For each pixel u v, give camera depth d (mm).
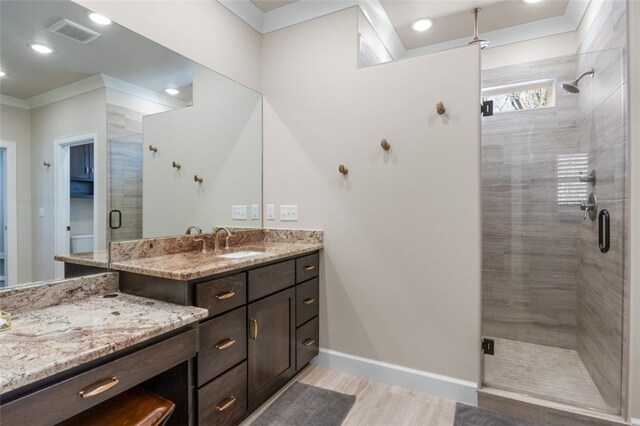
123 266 1603
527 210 2674
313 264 2365
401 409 1919
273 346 1960
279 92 2592
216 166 2342
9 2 1356
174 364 1252
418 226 2121
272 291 1957
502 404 1899
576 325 2535
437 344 2076
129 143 1820
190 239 2178
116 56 1718
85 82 1609
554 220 2607
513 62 2783
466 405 1968
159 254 1978
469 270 1991
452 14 2559
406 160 2148
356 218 2307
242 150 2516
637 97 1628
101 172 1693
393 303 2199
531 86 2725
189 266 1566
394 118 2182
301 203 2504
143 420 1077
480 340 1985
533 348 2598
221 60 2314
